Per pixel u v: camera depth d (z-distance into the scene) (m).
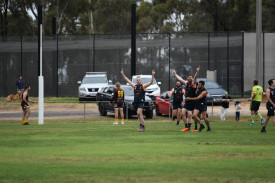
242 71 164.50
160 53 198.12
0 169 37.38
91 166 38.56
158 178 33.56
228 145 52.09
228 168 37.50
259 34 123.00
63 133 67.25
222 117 96.00
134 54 154.75
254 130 71.25
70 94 192.88
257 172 35.78
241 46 180.00
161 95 108.69
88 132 68.56
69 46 181.50
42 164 39.69
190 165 38.88
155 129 73.38
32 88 192.88
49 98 158.88
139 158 42.75
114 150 48.25
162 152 46.59
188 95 68.62
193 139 58.41
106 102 102.00
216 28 179.12
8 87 197.75
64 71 195.50
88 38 191.75
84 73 197.50
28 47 179.25
